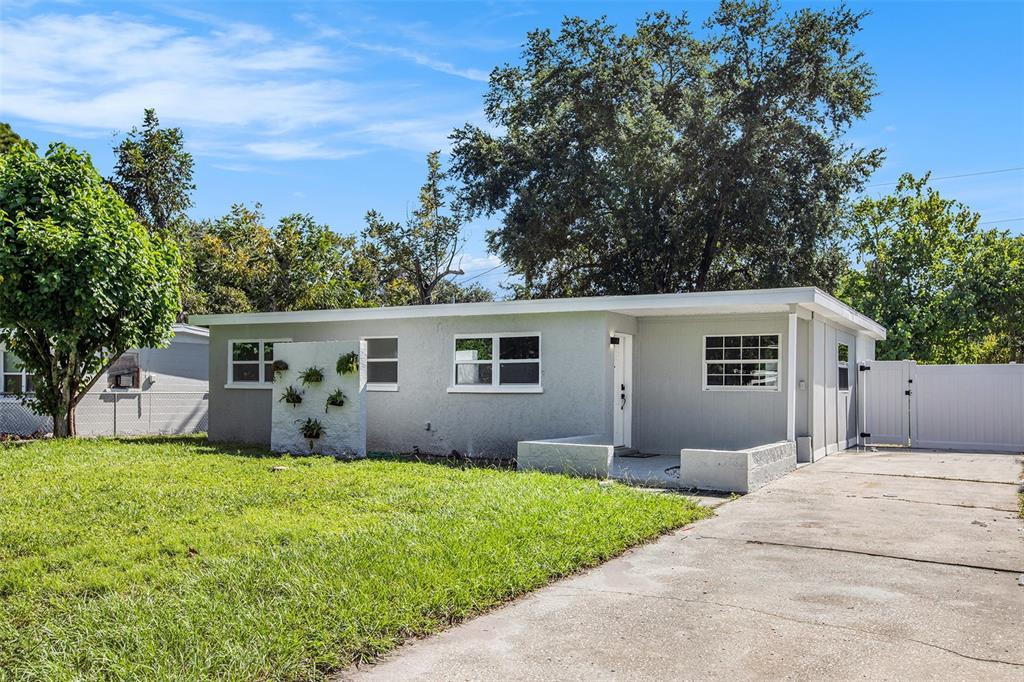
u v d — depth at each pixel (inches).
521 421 591.2
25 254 584.4
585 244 1183.6
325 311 667.4
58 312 616.4
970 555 281.7
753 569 262.8
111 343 658.8
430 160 1708.9
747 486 429.7
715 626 205.8
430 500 362.9
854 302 1288.1
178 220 1393.9
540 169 1163.3
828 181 1079.0
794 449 534.0
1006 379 732.0
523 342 595.2
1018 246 1284.4
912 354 1259.2
